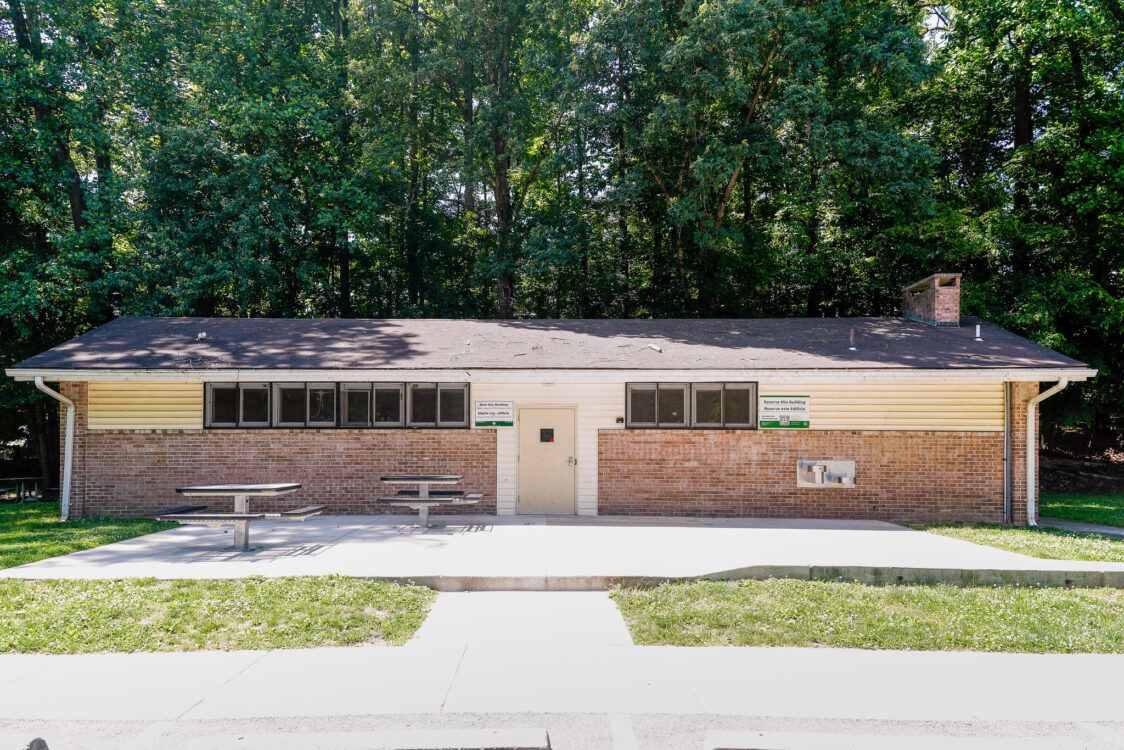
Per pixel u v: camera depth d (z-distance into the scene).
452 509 12.95
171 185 20.34
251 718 4.16
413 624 6.14
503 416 12.96
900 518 12.62
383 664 5.17
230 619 6.09
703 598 6.93
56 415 23.66
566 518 12.36
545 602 6.97
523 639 5.81
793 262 23.42
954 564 8.00
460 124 27.02
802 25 19.12
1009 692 4.73
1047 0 19.12
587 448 12.96
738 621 6.21
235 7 21.42
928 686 4.82
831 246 23.08
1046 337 17.95
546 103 23.91
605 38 20.92
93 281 20.00
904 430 12.66
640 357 13.06
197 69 20.97
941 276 15.35
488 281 26.83
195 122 21.33
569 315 26.53
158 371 12.23
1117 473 23.61
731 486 12.81
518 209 26.52
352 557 8.49
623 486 12.92
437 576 7.46
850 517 12.65
